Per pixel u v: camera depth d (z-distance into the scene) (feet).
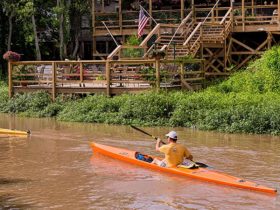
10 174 48.60
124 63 81.46
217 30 101.91
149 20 111.45
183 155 48.42
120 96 80.43
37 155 56.29
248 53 101.04
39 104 86.22
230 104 72.43
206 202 40.04
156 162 49.78
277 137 63.57
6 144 62.54
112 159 54.08
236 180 43.80
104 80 84.79
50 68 105.50
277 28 99.09
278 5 99.30
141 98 76.54
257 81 83.87
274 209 38.45
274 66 84.53
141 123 73.56
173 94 77.36
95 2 130.00
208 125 68.95
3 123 77.56
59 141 63.77
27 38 122.93
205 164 50.16
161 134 66.59
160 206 39.29
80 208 38.99
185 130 69.00
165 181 45.73
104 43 134.92
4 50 128.98
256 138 63.10
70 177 47.42
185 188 43.55
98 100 81.00
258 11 114.83
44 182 45.80
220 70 105.40
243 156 54.24
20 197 41.65
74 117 79.15
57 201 40.63
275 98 74.54
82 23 133.08
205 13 115.75
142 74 80.02
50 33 133.28
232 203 39.73
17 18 126.41
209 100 74.08
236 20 104.94
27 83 93.66
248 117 67.77
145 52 95.61
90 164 52.08
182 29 104.63
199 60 87.15
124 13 119.75
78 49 133.28
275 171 48.49
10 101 89.30
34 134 68.54
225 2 116.88
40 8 128.47
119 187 44.14
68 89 85.40
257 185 42.55
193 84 86.07
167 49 91.91
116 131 69.67
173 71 85.05
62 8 118.73
